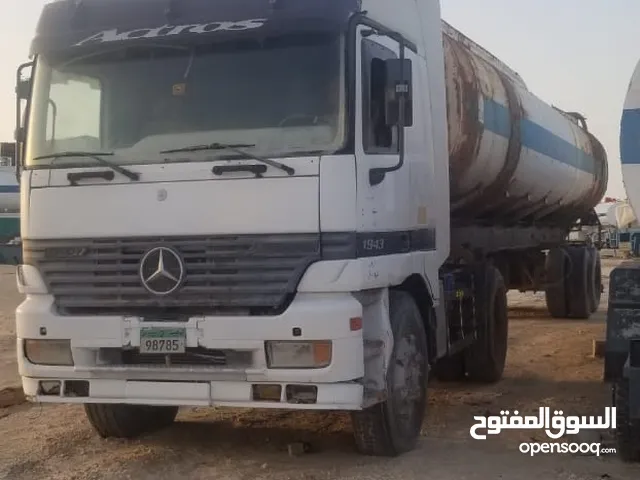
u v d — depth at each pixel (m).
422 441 6.92
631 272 6.07
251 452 6.59
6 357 11.51
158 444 6.85
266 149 5.67
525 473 5.98
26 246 6.10
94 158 5.95
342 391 5.52
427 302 7.19
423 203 7.00
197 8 5.95
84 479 5.93
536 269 14.62
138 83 6.03
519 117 9.98
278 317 5.53
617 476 5.89
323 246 5.53
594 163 14.73
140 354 5.90
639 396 5.74
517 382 9.59
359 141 5.68
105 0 6.20
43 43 6.23
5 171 33.34
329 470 6.05
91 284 5.91
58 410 8.20
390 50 6.38
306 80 5.73
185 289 5.70
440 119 7.51
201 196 5.70
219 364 5.75
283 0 5.76
